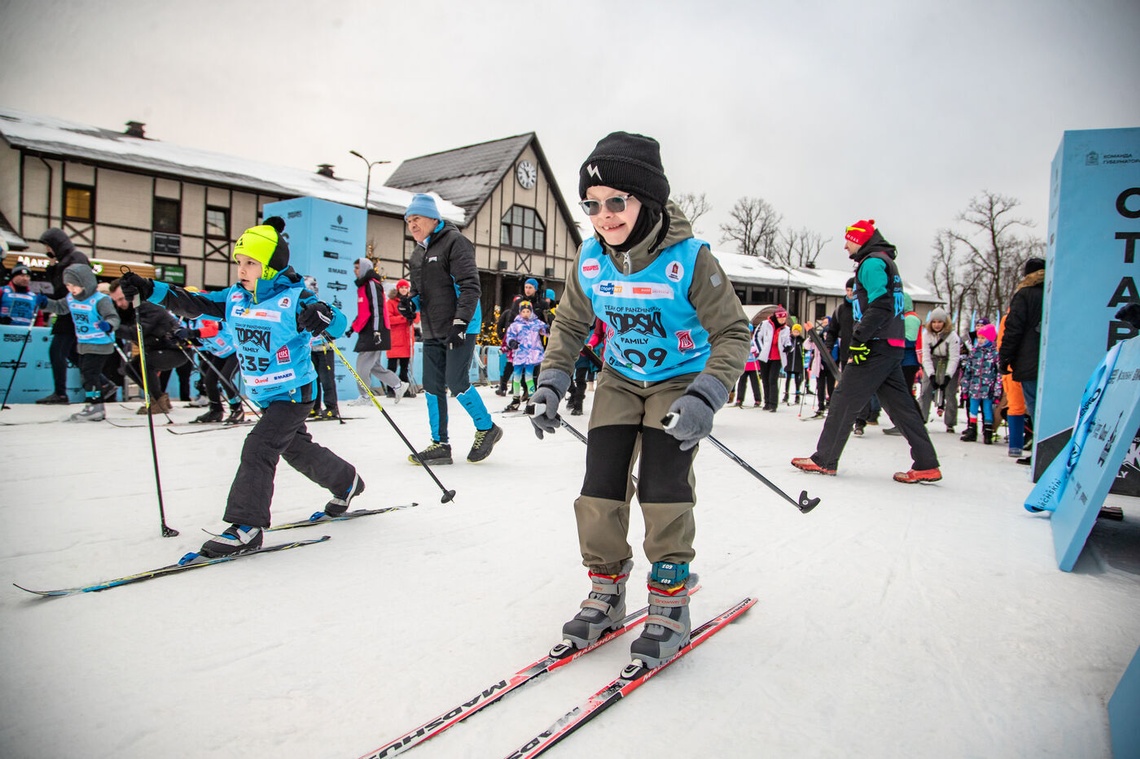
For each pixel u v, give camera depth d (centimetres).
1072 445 397
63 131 1886
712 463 549
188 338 705
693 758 154
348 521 346
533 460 538
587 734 162
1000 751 162
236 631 214
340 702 174
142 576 255
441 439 507
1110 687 193
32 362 856
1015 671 203
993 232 3719
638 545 325
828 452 512
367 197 2266
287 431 303
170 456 504
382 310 927
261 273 300
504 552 301
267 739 157
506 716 169
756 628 230
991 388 811
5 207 1794
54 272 855
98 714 165
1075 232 482
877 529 361
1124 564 309
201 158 2125
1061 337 496
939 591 270
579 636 201
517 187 2783
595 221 199
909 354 864
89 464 465
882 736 167
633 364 217
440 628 221
